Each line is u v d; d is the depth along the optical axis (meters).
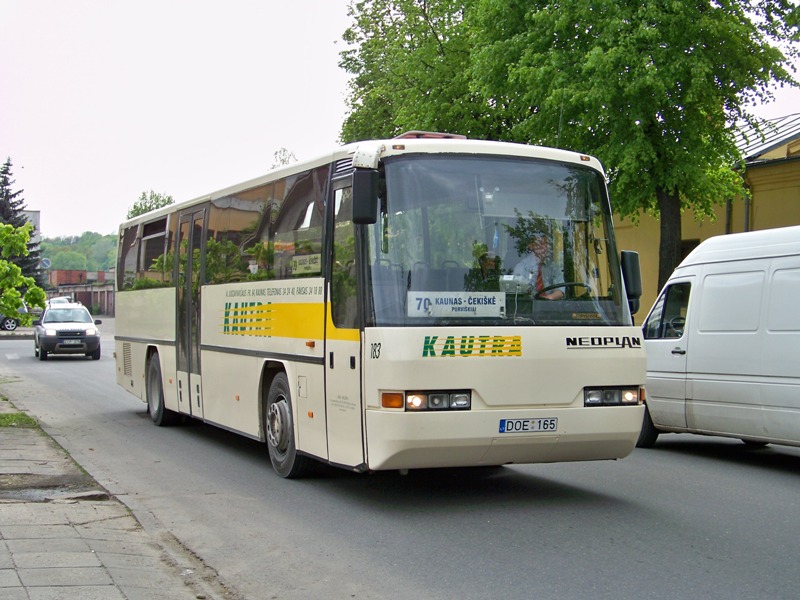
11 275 15.02
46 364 29.78
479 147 8.24
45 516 7.56
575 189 8.49
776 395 10.24
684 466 10.66
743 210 25.27
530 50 20.36
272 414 9.85
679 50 18.80
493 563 6.43
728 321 10.90
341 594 5.79
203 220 12.22
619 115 19.09
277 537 7.28
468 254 7.91
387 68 33.31
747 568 6.28
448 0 29.19
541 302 8.02
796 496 8.84
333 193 8.59
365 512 8.12
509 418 7.68
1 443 11.48
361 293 7.82
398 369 7.43
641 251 28.66
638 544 6.93
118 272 16.62
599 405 8.05
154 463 10.86
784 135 26.17
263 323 10.02
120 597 5.42
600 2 18.72
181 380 12.95
